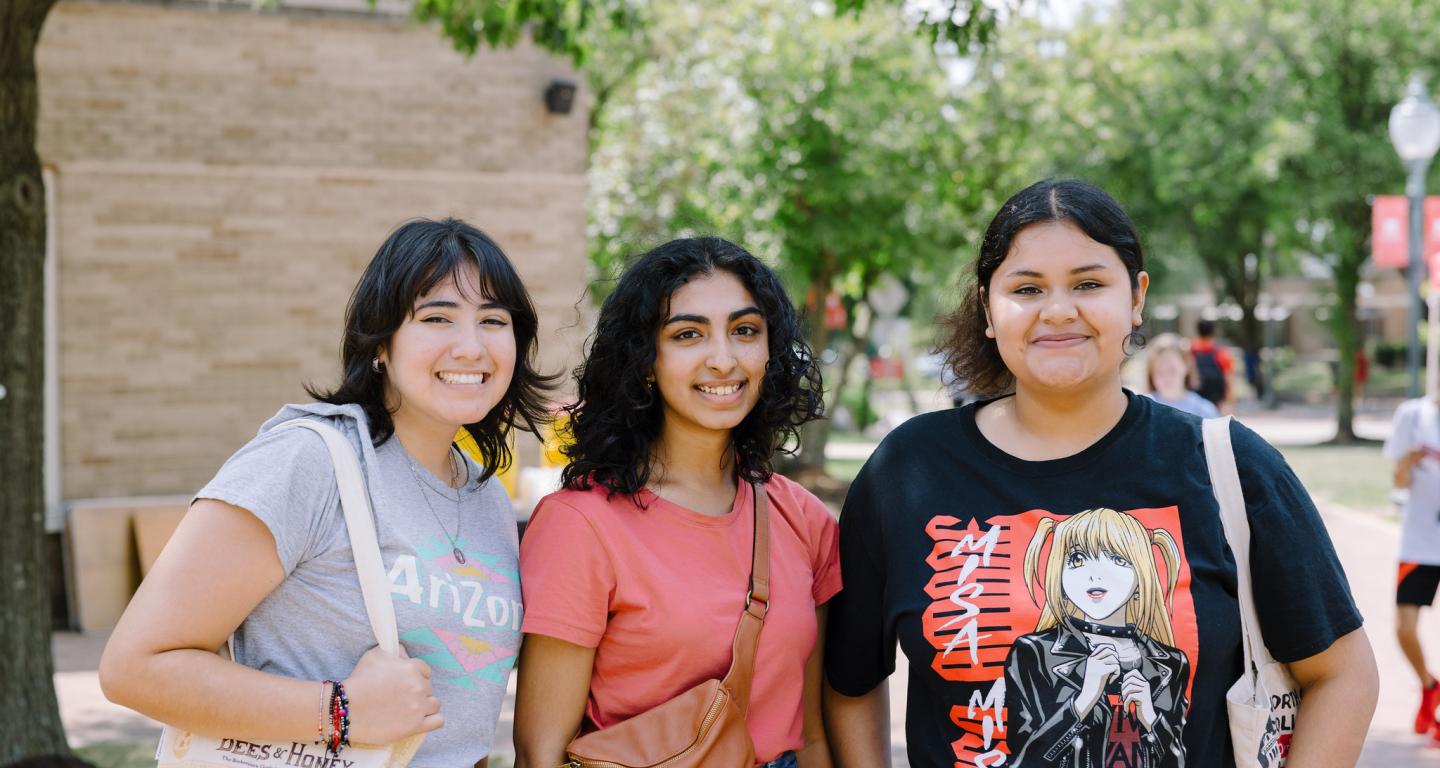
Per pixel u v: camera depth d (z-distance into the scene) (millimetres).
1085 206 2238
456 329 2254
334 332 9195
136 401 8672
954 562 2234
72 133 8445
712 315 2400
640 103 14500
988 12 5027
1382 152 18641
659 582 2326
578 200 9859
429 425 2322
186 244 8781
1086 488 2221
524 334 2430
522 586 2354
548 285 9812
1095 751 2082
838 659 2535
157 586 1982
